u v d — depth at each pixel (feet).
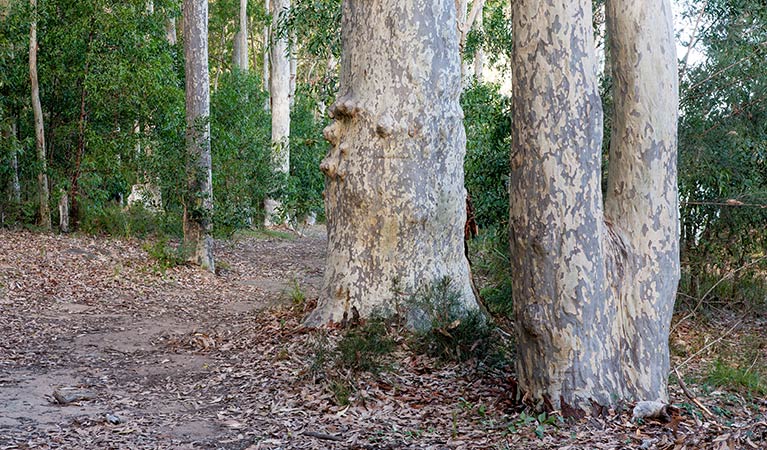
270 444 17.74
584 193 17.90
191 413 20.61
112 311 37.50
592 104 17.92
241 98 84.07
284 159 79.92
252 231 86.53
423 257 28.91
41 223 59.98
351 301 28.66
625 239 18.85
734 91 33.81
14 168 58.95
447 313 27.22
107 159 60.70
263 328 31.07
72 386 23.31
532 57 17.79
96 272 46.98
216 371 25.53
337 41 47.91
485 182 38.91
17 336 30.35
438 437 18.19
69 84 60.75
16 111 60.59
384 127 28.09
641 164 18.57
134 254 55.83
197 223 54.75
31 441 17.34
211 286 48.60
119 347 29.63
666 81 18.37
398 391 22.12
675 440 16.47
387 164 28.40
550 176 17.81
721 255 36.65
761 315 36.68
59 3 58.34
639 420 18.07
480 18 65.62
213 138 65.31
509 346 25.53
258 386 23.06
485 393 21.67
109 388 23.35
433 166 28.96
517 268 18.75
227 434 18.65
